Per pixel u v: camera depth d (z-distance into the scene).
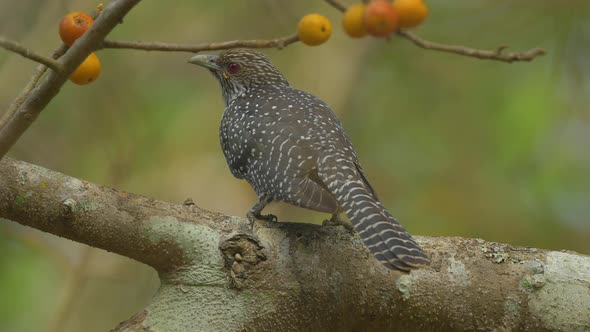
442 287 6.92
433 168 15.00
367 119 15.39
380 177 15.06
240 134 8.45
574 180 14.32
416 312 6.93
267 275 6.80
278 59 15.10
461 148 14.94
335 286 6.88
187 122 14.42
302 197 7.52
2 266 12.32
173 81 14.69
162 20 15.09
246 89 10.11
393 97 15.40
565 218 14.24
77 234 6.77
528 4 14.45
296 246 6.92
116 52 14.41
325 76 14.98
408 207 14.75
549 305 6.86
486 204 14.55
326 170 7.70
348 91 15.02
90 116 13.98
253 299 6.75
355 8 6.09
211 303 6.71
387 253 6.73
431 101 15.25
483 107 14.90
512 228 14.34
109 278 11.88
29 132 13.55
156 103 14.36
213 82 14.88
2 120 5.91
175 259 6.80
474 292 6.91
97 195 6.80
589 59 13.83
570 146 14.30
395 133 15.29
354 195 7.33
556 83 14.07
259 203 8.06
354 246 7.02
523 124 14.34
